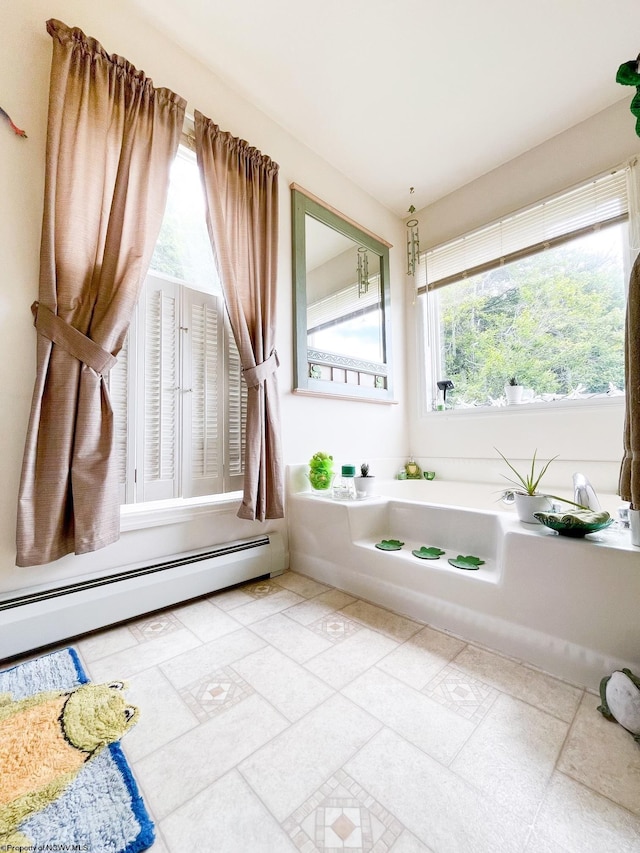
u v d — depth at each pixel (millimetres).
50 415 1198
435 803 702
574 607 1066
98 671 1111
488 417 2414
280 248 2074
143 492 1629
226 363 1937
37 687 1029
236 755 813
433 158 2363
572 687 1039
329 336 2297
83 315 1271
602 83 1856
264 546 1854
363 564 1640
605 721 908
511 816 678
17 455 1211
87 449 1235
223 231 1706
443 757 806
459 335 2682
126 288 1336
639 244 1843
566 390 2152
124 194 1363
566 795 716
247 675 1093
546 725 896
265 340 1874
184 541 1631
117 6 1484
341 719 918
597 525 1072
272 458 1835
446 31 1607
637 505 978
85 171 1299
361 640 1285
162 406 1701
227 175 1771
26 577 1221
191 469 1785
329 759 802
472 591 1286
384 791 728
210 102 1780
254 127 1968
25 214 1243
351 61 1742
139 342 1644
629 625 977
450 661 1160
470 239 2561
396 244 2910
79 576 1319
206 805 702
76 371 1232
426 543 1677
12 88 1229
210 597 1646
